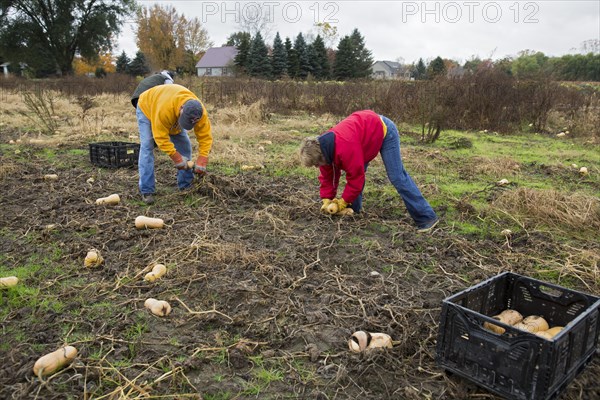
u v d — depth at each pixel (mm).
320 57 43125
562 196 6297
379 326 3373
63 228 5102
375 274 4254
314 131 13680
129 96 22688
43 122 13297
